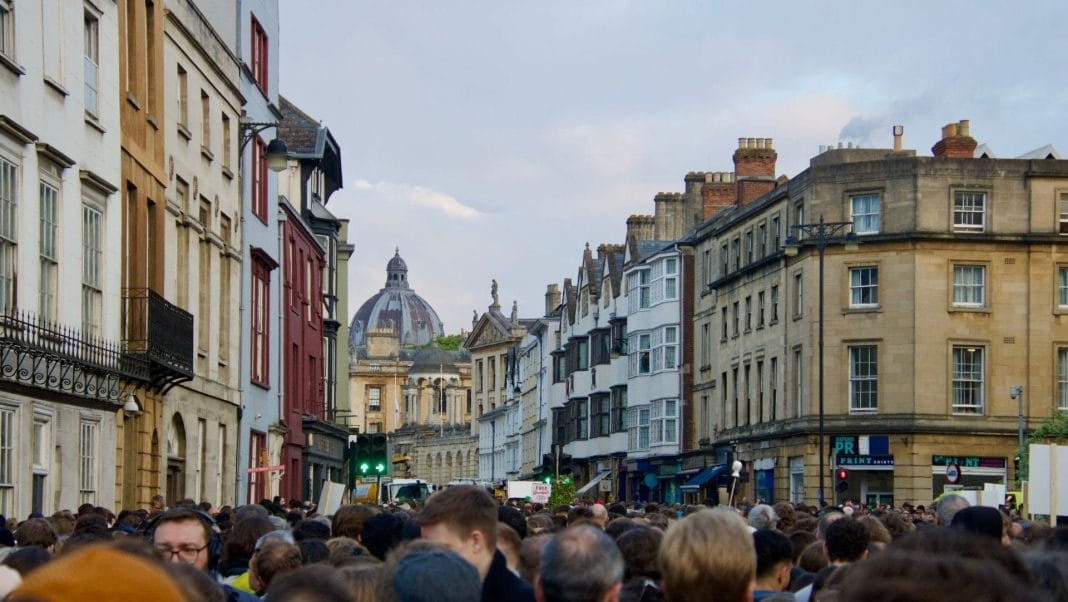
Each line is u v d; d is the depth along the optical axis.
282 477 56.53
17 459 25.89
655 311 91.69
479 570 9.18
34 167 26.81
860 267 68.38
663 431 90.00
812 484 68.69
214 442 42.12
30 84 26.64
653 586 10.57
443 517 9.10
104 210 30.88
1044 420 64.94
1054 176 67.44
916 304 66.88
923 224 67.19
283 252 57.06
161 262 35.59
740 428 78.06
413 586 6.99
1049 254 67.19
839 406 68.31
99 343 30.42
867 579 3.69
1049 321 67.06
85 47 30.11
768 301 74.88
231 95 44.22
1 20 25.55
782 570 11.90
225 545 13.88
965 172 67.25
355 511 15.75
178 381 36.06
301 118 66.12
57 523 18.58
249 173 47.97
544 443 135.50
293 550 11.09
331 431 68.31
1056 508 29.02
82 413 29.59
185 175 38.53
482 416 182.50
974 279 67.44
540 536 11.60
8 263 25.69
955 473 56.69
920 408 66.56
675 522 7.90
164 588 3.49
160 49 35.66
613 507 27.19
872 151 74.50
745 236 78.94
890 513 20.41
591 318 108.00
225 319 43.94
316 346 66.31
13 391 25.66
